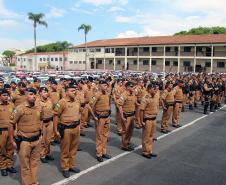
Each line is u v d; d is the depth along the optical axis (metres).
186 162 7.30
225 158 7.70
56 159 7.31
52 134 7.22
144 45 52.41
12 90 8.91
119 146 8.57
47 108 7.09
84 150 8.09
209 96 14.98
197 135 10.20
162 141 9.27
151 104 7.45
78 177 6.14
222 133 10.60
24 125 5.26
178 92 11.42
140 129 10.81
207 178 6.30
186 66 49.31
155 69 52.41
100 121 7.18
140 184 5.88
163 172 6.57
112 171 6.53
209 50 46.59
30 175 5.45
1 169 6.27
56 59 67.69
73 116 6.19
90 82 11.30
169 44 49.31
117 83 12.97
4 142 6.16
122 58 56.78
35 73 22.08
